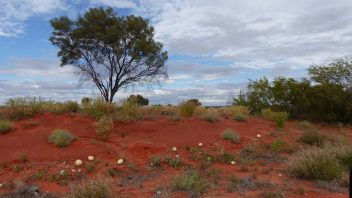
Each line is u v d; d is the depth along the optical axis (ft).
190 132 46.14
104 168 33.71
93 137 41.39
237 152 41.70
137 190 28.91
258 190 29.35
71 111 50.83
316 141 48.96
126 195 27.43
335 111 82.48
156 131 45.57
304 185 31.17
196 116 54.65
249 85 86.02
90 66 96.07
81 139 39.73
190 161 37.50
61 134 38.55
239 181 31.35
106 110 50.52
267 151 43.57
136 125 46.93
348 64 81.82
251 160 38.83
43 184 30.22
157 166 35.35
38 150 36.73
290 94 82.53
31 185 29.09
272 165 38.27
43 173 31.96
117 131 44.29
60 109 49.34
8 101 49.60
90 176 32.04
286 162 38.99
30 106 47.91
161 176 32.86
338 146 41.14
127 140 41.47
